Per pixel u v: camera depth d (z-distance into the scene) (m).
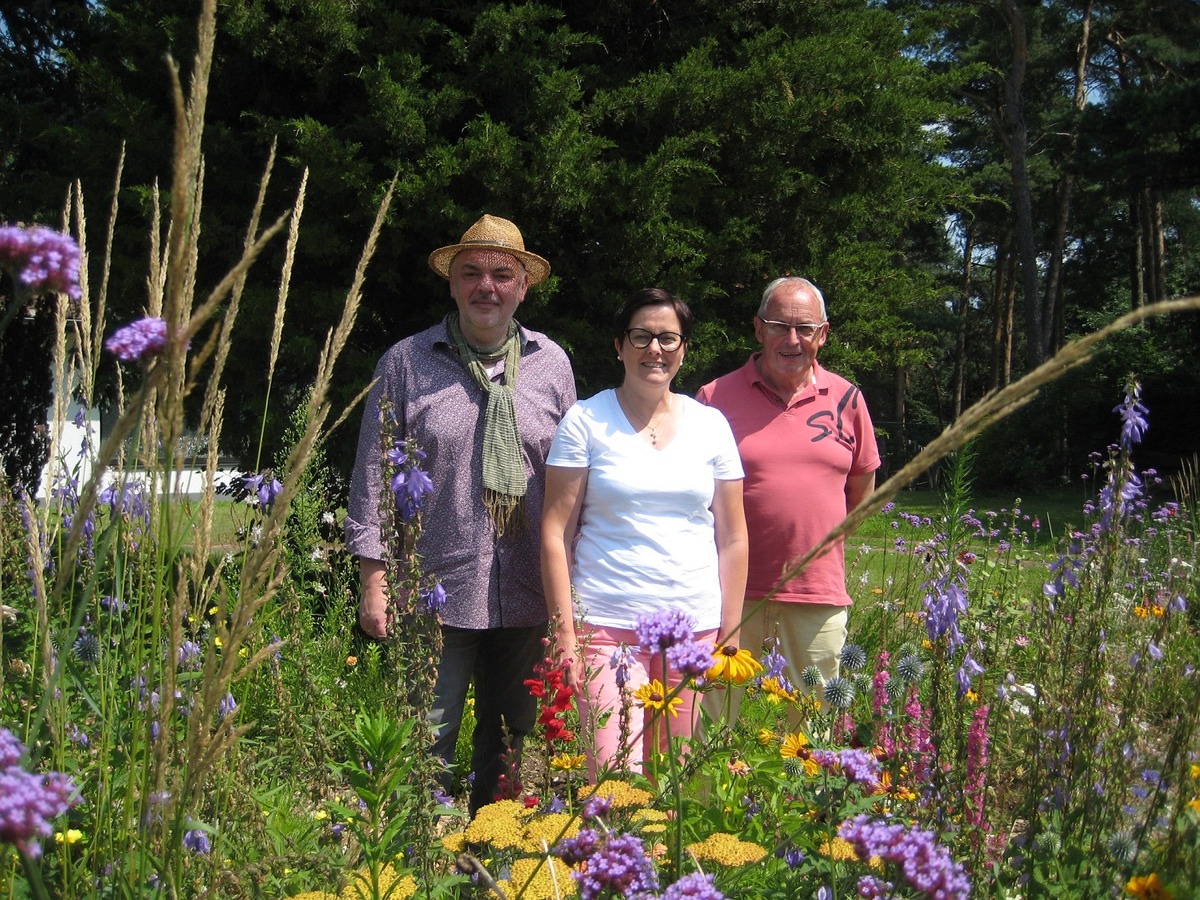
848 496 4.19
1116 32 28.91
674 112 7.61
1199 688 2.02
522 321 7.29
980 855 2.23
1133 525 4.97
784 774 2.61
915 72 8.77
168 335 1.37
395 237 6.89
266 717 3.07
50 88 9.41
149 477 1.88
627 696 2.75
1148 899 1.75
